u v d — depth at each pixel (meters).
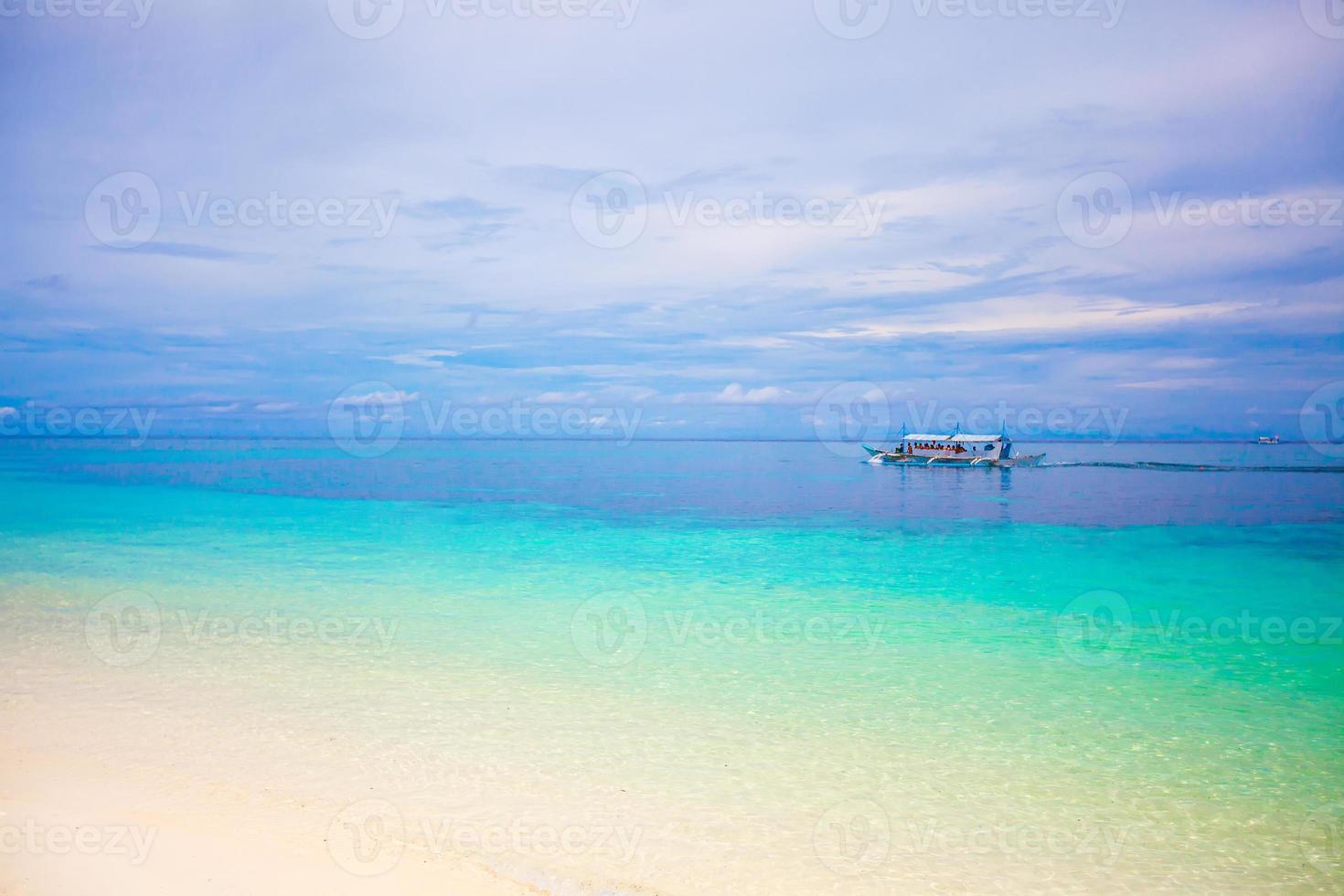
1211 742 9.38
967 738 9.50
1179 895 6.38
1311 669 12.17
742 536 26.66
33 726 9.55
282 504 35.94
